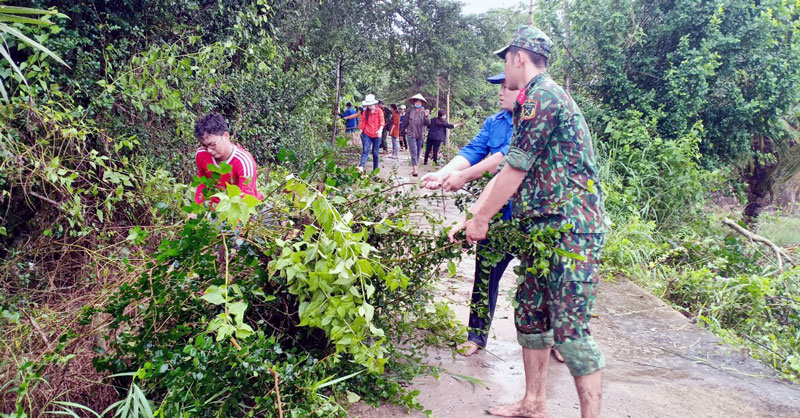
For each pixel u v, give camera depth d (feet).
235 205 6.86
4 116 11.96
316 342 9.26
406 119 49.32
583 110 30.78
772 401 10.02
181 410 6.88
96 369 7.72
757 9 29.58
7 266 11.93
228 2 21.45
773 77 29.91
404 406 8.91
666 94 29.91
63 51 14.94
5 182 12.01
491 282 10.75
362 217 8.96
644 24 31.22
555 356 11.40
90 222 13.58
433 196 10.55
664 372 11.09
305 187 7.54
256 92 22.61
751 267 20.31
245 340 7.41
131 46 18.02
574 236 7.44
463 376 9.79
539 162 7.61
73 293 11.68
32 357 8.64
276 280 8.23
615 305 15.14
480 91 79.25
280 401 7.00
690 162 26.73
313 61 28.37
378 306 9.30
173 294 7.64
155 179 13.64
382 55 51.21
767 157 34.55
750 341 13.61
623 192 26.40
